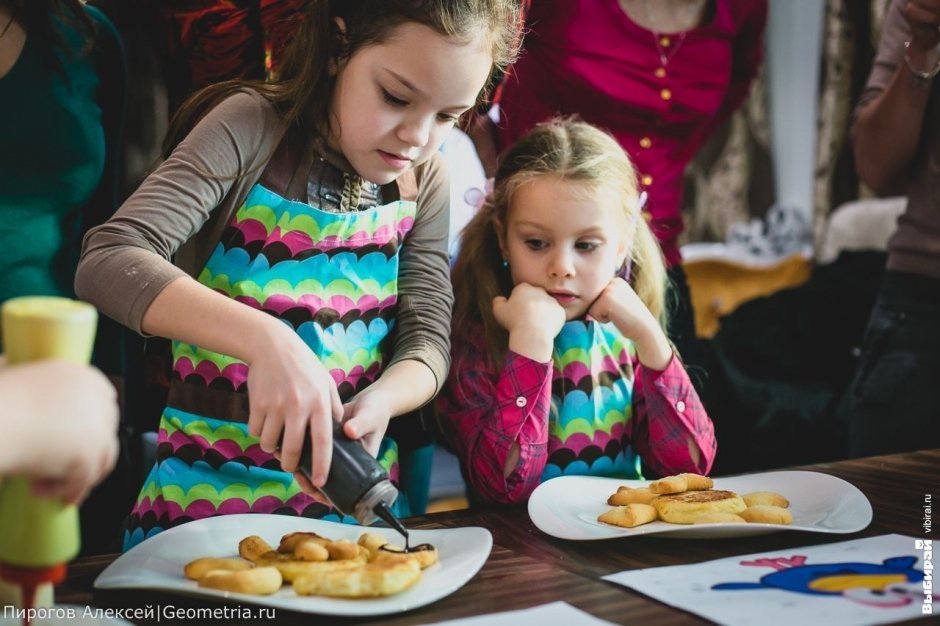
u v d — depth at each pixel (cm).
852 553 98
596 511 116
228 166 116
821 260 377
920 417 168
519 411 134
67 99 134
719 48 187
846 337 293
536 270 143
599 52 178
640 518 107
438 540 101
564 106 183
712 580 90
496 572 94
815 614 81
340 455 92
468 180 221
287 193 121
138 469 162
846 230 351
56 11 134
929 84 159
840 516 110
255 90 122
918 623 79
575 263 142
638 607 84
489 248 151
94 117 139
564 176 139
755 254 385
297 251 121
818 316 298
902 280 172
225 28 155
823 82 378
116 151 150
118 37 149
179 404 124
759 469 264
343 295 124
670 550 102
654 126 185
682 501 109
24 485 65
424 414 151
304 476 96
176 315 100
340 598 84
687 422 142
